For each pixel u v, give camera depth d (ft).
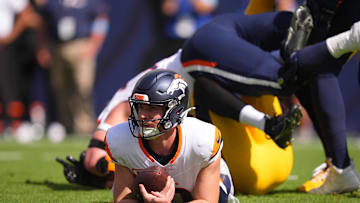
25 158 98.63
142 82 39.32
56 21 136.46
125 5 156.56
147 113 39.09
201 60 54.29
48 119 160.76
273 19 56.34
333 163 55.06
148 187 38.73
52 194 56.18
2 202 50.65
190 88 56.34
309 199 52.75
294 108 50.19
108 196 54.90
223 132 55.11
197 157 40.11
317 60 51.37
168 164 40.14
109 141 40.63
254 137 56.18
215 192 40.96
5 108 156.56
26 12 144.77
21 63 153.89
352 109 157.17
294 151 118.93
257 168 55.16
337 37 51.24
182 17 130.82
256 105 57.57
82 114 145.28
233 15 57.67
